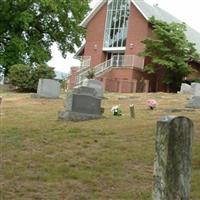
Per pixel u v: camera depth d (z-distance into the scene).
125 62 51.19
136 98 30.94
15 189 10.11
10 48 48.59
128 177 11.31
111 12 55.66
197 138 14.95
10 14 48.53
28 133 15.96
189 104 25.00
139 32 52.88
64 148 13.94
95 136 15.59
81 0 53.34
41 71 37.38
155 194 7.62
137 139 15.20
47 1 48.81
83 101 19.95
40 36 52.53
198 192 10.08
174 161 7.51
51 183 10.63
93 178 11.06
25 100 28.78
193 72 50.09
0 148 13.65
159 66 49.16
